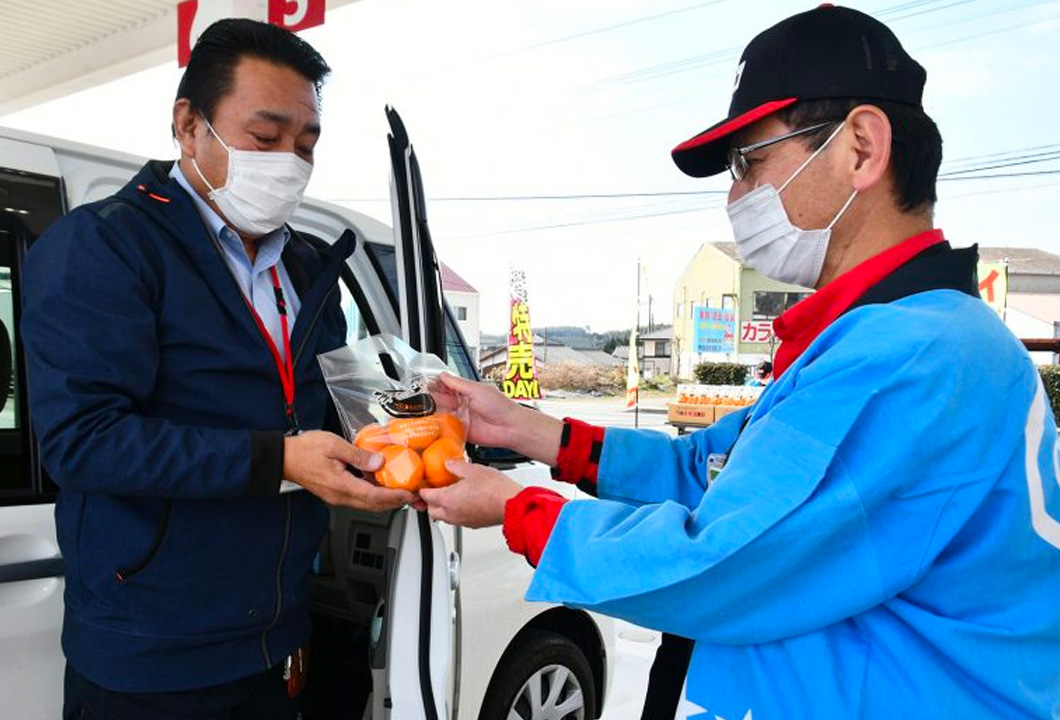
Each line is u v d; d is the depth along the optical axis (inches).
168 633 54.6
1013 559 38.1
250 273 61.8
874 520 36.6
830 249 45.6
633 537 39.2
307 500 60.5
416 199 61.1
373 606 86.5
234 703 58.9
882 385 36.1
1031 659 38.8
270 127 57.2
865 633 39.1
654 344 2134.6
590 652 112.3
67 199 69.3
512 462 102.1
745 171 46.8
